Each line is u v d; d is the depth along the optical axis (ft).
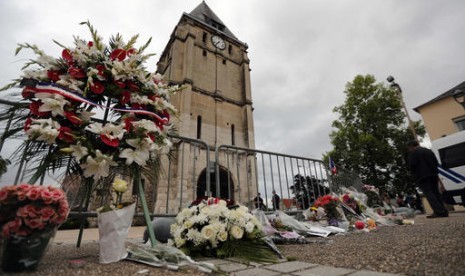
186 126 62.13
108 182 8.05
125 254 5.67
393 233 9.80
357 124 76.33
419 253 5.44
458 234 7.25
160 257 5.57
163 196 35.50
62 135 5.78
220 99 73.77
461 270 4.01
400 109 73.10
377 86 76.59
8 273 4.04
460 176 29.35
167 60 82.48
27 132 5.50
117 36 7.84
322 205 13.85
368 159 70.18
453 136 30.86
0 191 4.11
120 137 6.23
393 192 67.36
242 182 52.42
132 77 7.27
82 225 8.70
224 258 6.66
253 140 74.18
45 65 6.40
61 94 5.91
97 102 7.09
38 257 4.28
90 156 5.82
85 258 5.88
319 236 10.34
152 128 6.65
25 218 4.08
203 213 7.53
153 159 7.95
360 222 12.53
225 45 86.02
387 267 4.67
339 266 5.15
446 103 52.19
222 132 70.18
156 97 7.54
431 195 17.62
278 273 4.81
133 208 5.91
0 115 6.36
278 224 10.41
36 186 4.40
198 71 73.82
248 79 83.10
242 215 7.54
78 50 6.66
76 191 7.23
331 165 21.52
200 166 53.98
